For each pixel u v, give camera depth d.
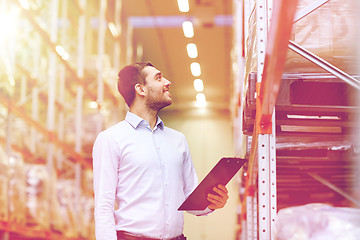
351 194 3.72
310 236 1.55
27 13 7.18
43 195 7.24
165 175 2.81
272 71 1.78
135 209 2.74
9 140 6.61
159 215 2.73
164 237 2.73
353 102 2.50
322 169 3.43
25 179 7.02
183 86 18.81
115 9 13.24
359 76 2.52
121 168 2.79
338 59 2.55
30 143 8.30
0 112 7.22
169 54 16.12
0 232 6.61
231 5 13.15
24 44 8.68
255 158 2.97
